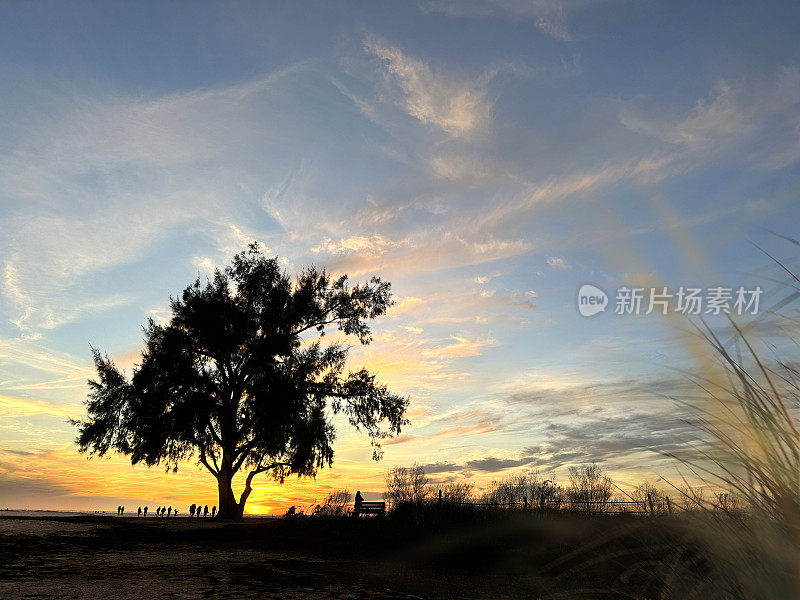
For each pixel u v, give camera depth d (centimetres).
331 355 2738
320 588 696
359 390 2717
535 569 616
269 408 2495
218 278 2817
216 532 1575
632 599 203
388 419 2744
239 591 659
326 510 1645
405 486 1530
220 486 2525
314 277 2927
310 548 1181
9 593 611
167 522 2158
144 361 2586
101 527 1742
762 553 161
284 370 2680
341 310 2897
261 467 2666
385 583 738
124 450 2538
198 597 612
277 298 2741
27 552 1017
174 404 2516
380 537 1205
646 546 203
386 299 2956
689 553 188
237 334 2622
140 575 774
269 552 1127
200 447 2547
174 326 2692
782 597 154
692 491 181
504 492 1234
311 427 2594
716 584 175
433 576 780
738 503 167
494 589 648
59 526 1705
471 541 965
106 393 2592
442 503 1388
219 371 2639
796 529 148
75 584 684
